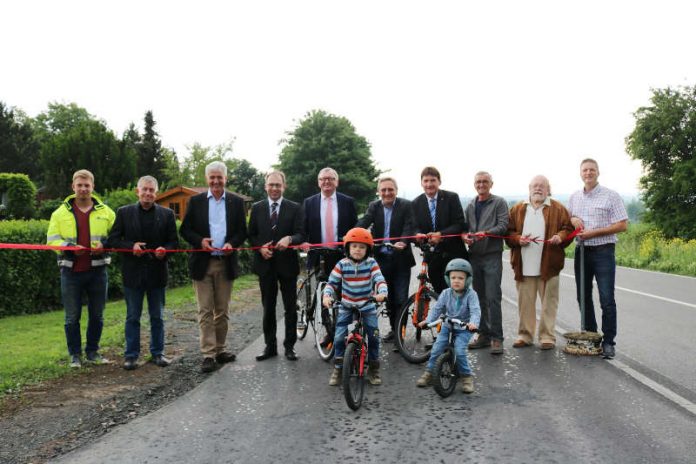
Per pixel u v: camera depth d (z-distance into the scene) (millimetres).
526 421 4527
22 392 5355
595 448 3975
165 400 5211
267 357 6832
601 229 6652
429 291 6797
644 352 6895
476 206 7281
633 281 15281
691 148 37156
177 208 38031
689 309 10336
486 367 6246
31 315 10234
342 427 4445
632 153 38500
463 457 3842
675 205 36688
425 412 4781
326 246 6828
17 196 28094
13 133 61719
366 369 5309
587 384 5539
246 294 13305
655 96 37938
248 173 81688
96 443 4176
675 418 4566
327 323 6594
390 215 7289
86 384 5652
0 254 9844
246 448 4051
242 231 6871
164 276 6492
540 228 7023
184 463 3814
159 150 59562
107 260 6547
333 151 57562
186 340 7844
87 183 6359
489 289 6938
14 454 3982
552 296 7094
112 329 8375
